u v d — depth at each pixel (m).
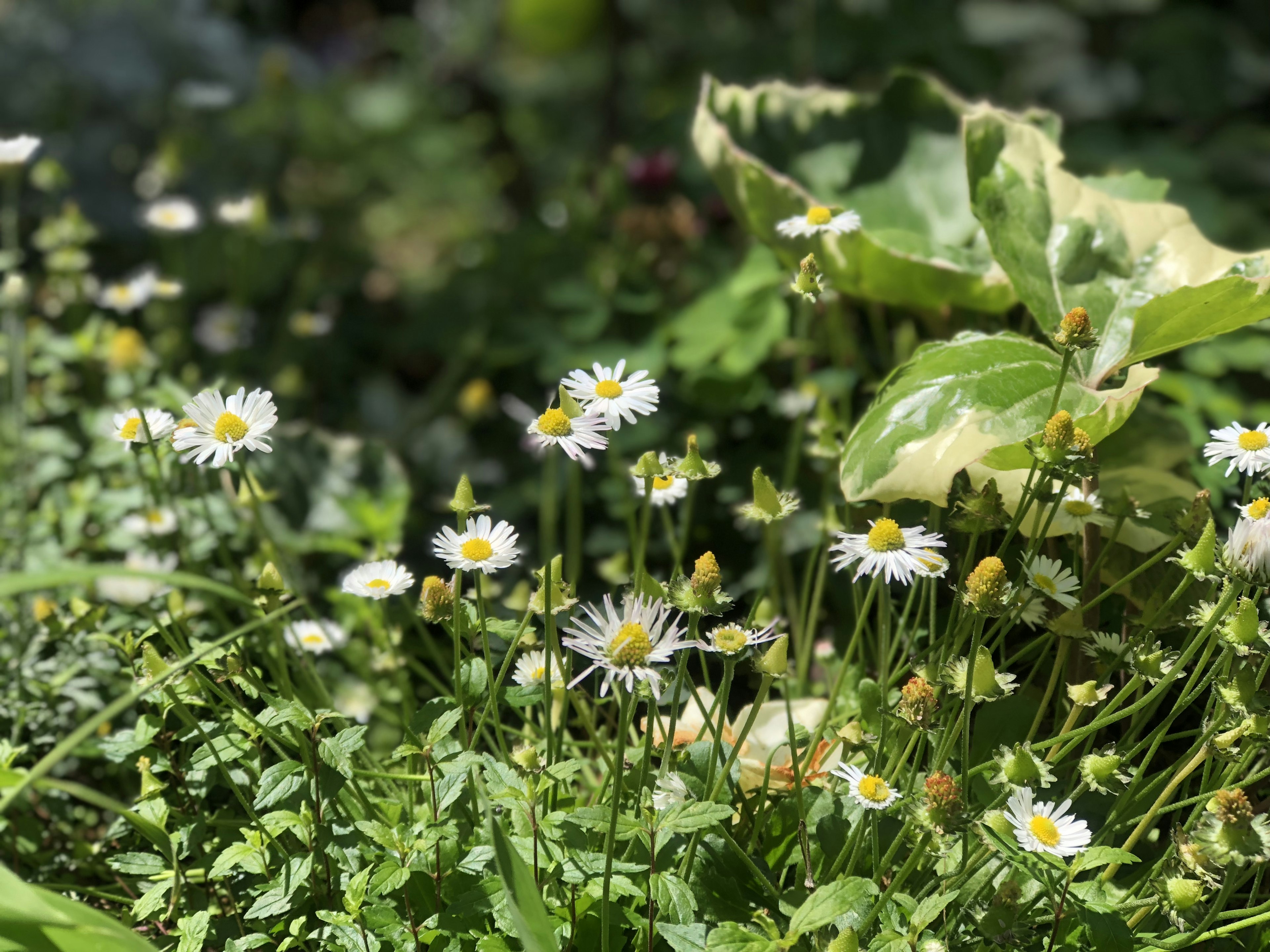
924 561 0.33
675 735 0.38
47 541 0.54
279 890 0.33
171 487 0.50
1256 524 0.30
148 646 0.34
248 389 0.77
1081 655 0.39
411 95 1.42
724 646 0.31
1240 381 0.63
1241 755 0.32
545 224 0.87
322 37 1.48
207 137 1.01
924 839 0.32
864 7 1.02
